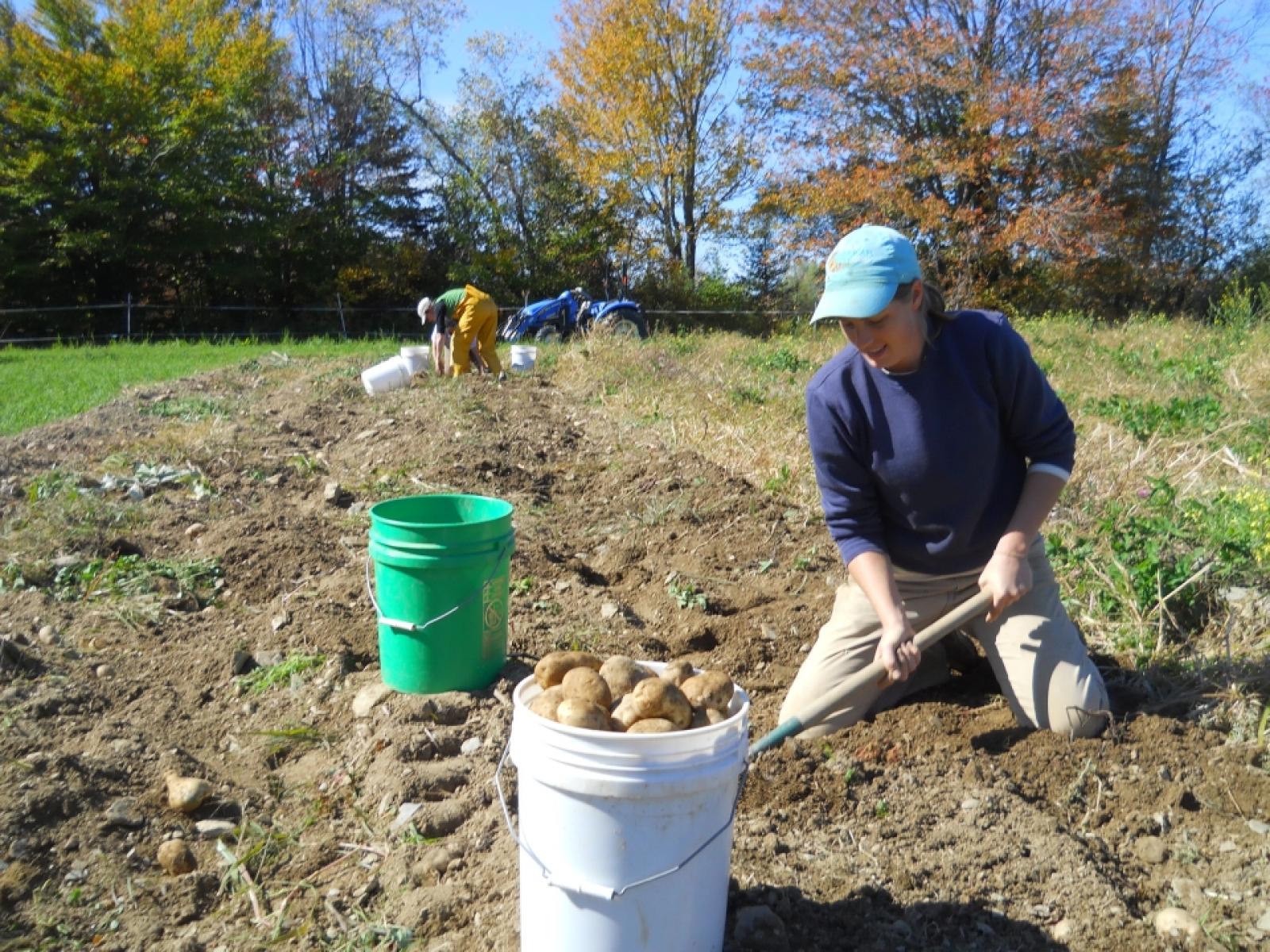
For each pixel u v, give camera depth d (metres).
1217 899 2.87
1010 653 3.70
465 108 34.97
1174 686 3.95
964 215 25.89
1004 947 2.72
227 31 30.33
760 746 3.18
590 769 2.34
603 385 11.41
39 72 26.80
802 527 6.16
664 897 2.40
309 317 31.52
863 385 3.46
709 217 34.28
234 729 4.10
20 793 3.38
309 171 31.64
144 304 27.84
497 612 4.16
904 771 3.45
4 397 11.70
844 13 27.89
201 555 5.71
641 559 5.96
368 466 7.96
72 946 2.91
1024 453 3.58
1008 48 27.14
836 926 2.80
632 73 32.69
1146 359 13.13
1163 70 27.95
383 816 3.46
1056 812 3.30
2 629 4.62
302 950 2.91
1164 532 4.99
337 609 4.92
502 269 33.78
